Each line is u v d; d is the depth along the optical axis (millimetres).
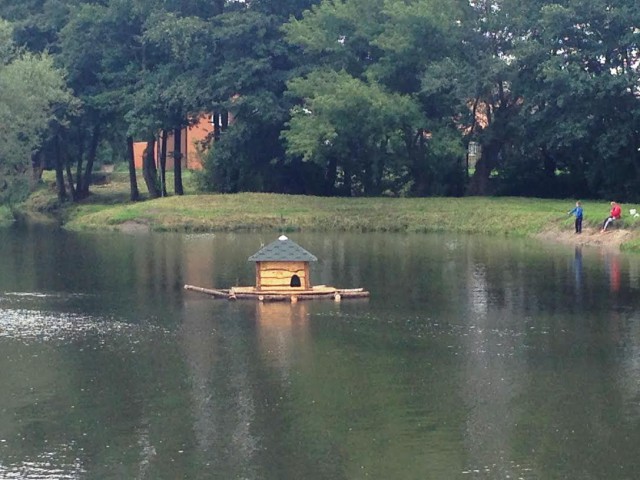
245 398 17859
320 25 60938
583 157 59312
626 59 55031
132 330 23812
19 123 54688
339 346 21906
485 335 23016
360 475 14289
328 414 16938
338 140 58594
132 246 43781
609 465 14594
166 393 18188
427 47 60031
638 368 19844
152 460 14883
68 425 16438
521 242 44156
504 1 57938
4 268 35719
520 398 17797
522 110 56281
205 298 28547
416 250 41094
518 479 14109
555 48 55562
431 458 14906
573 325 24094
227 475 14305
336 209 55031
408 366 20109
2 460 14914
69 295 29141
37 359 20812
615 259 36812
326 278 32375
